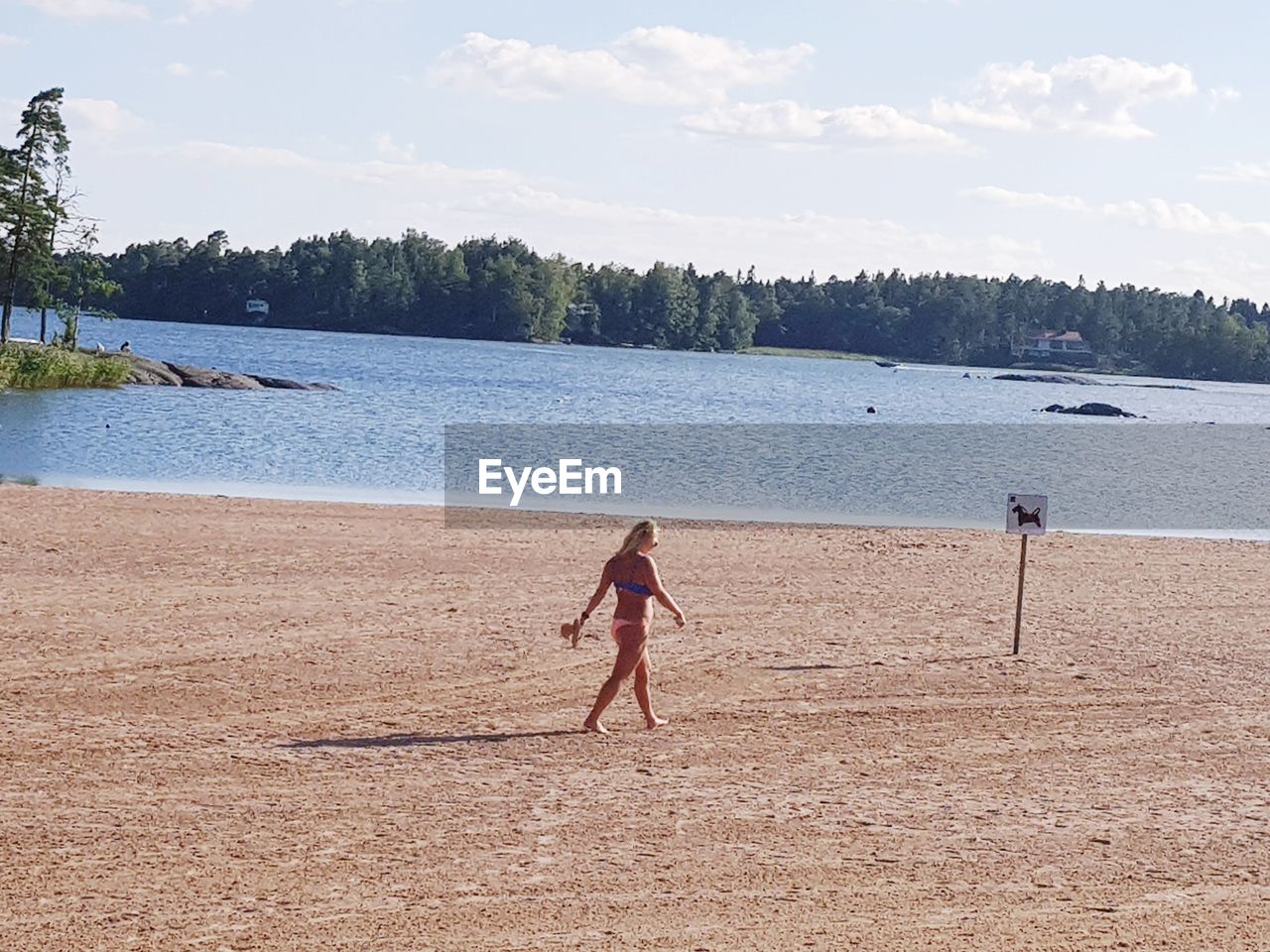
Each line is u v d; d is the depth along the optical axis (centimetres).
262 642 1494
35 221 8688
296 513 2608
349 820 917
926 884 820
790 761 1111
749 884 811
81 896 759
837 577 2136
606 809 959
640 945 707
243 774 1023
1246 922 766
